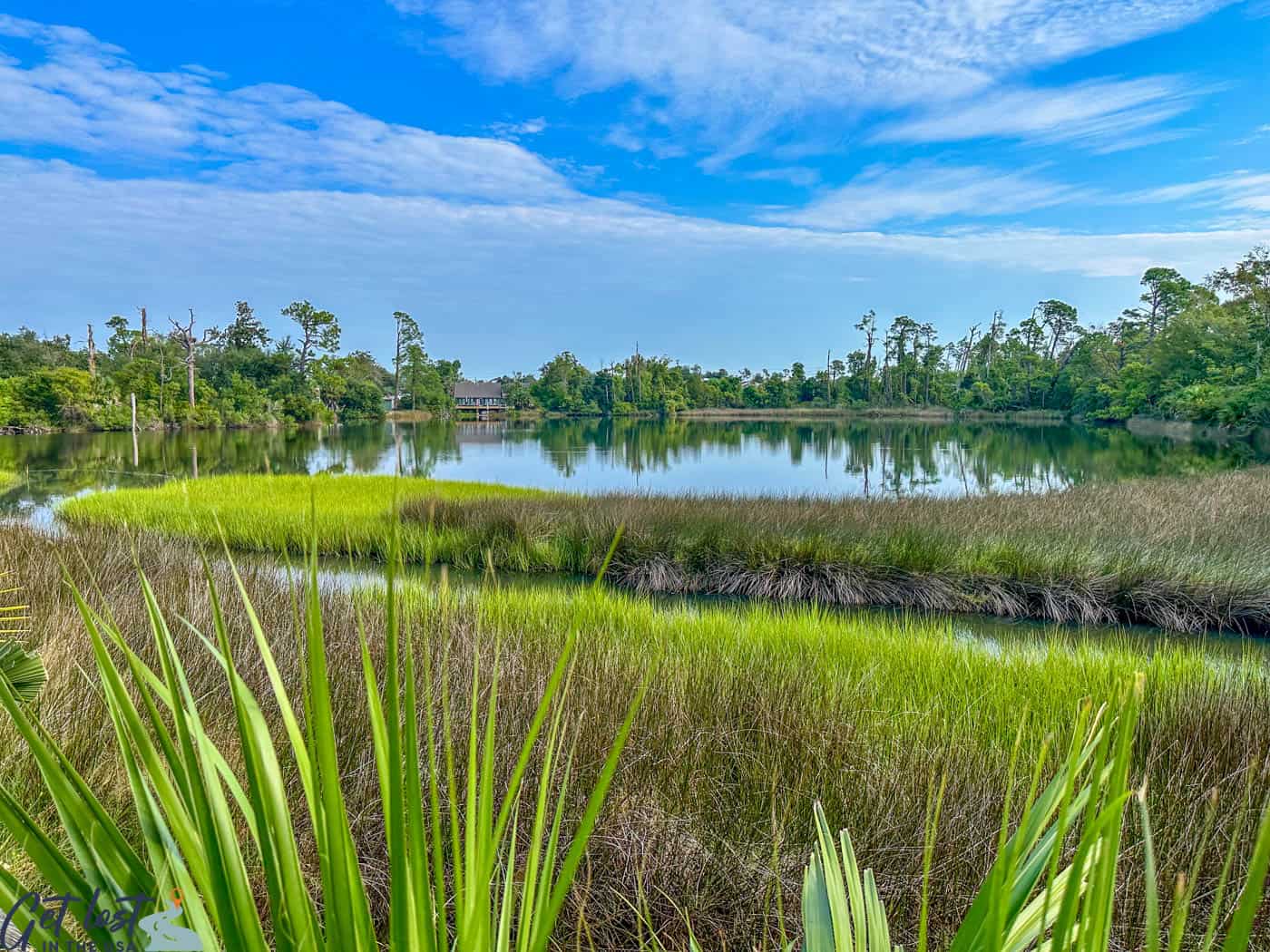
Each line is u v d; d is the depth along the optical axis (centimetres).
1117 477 2328
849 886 123
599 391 9275
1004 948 91
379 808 290
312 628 74
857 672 464
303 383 6750
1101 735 80
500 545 1115
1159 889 252
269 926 231
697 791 313
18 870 212
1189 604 834
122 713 85
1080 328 7325
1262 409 3488
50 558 662
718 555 1038
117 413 4841
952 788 302
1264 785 293
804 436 5284
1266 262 4103
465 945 80
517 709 353
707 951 242
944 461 3203
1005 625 845
